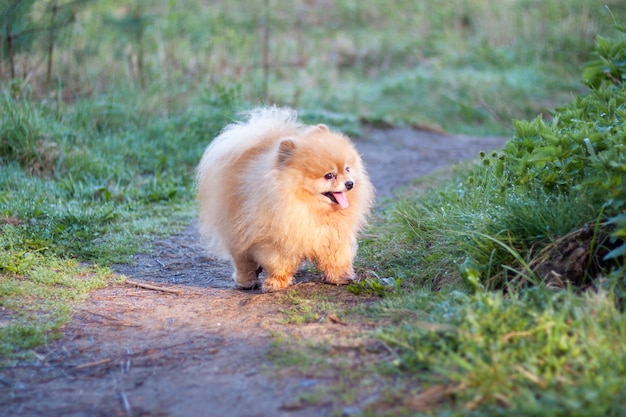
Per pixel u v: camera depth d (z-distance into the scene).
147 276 9.09
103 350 6.67
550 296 6.15
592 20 27.23
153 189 12.81
